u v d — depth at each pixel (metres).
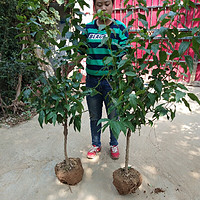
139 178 1.42
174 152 2.04
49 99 1.32
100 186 1.58
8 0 2.76
